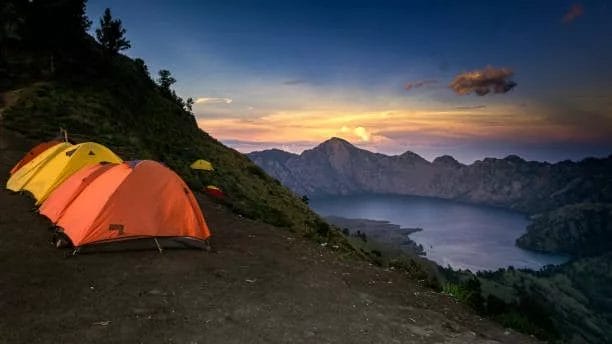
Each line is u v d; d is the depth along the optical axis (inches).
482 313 438.6
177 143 2041.1
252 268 427.8
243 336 271.7
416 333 312.5
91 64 2309.3
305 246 578.2
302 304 340.8
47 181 622.5
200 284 364.2
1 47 1967.3
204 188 999.6
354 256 684.7
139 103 2252.7
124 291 333.7
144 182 458.9
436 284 518.9
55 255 410.6
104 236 431.5
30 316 278.4
